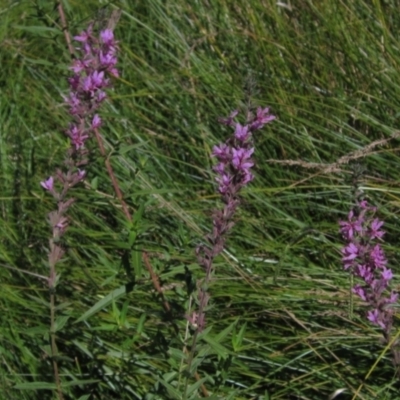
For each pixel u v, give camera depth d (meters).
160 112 3.90
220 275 3.07
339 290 2.93
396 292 2.81
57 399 2.65
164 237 3.22
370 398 2.65
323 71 3.78
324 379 2.76
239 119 3.66
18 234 3.41
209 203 3.42
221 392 2.69
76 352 2.91
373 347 2.80
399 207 3.24
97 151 2.90
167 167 3.64
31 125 3.91
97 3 4.32
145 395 2.46
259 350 2.84
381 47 3.75
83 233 3.21
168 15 4.16
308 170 3.44
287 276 3.10
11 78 4.19
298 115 3.68
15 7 4.54
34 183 3.57
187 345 2.37
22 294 3.13
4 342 2.96
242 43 3.96
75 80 2.27
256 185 3.50
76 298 3.07
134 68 4.04
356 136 3.57
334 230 3.21
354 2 3.90
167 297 2.92
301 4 3.96
